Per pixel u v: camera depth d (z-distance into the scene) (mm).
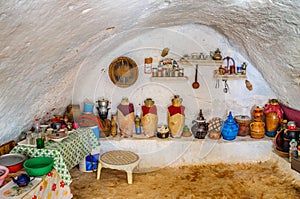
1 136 1973
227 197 2297
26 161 1823
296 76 2297
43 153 1968
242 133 3068
